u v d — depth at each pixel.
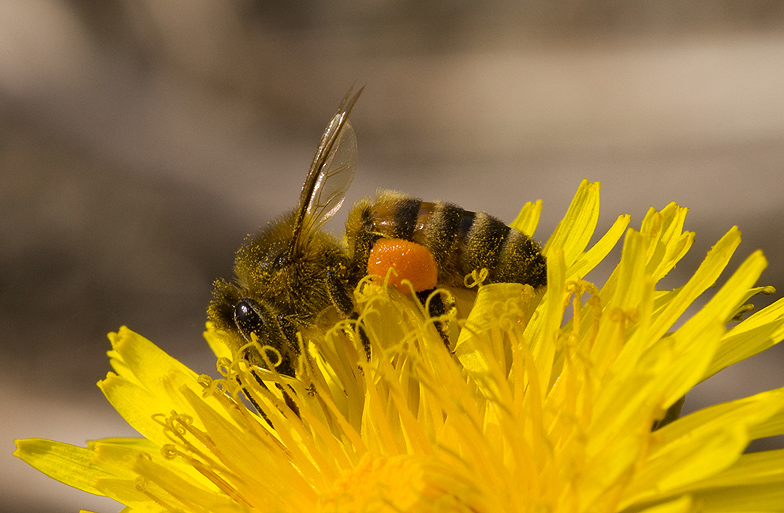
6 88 0.23
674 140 0.21
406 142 0.24
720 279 0.15
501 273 0.09
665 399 0.08
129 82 0.25
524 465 0.08
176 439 0.09
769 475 0.08
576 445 0.08
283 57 0.27
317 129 0.25
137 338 0.09
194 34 0.27
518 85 0.25
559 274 0.08
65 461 0.09
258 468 0.09
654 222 0.08
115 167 0.21
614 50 0.26
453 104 0.25
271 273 0.09
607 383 0.08
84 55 0.25
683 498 0.08
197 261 0.18
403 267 0.09
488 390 0.08
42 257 0.18
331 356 0.09
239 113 0.25
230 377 0.09
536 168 0.21
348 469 0.09
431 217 0.09
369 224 0.09
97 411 0.15
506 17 0.28
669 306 0.08
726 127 0.21
